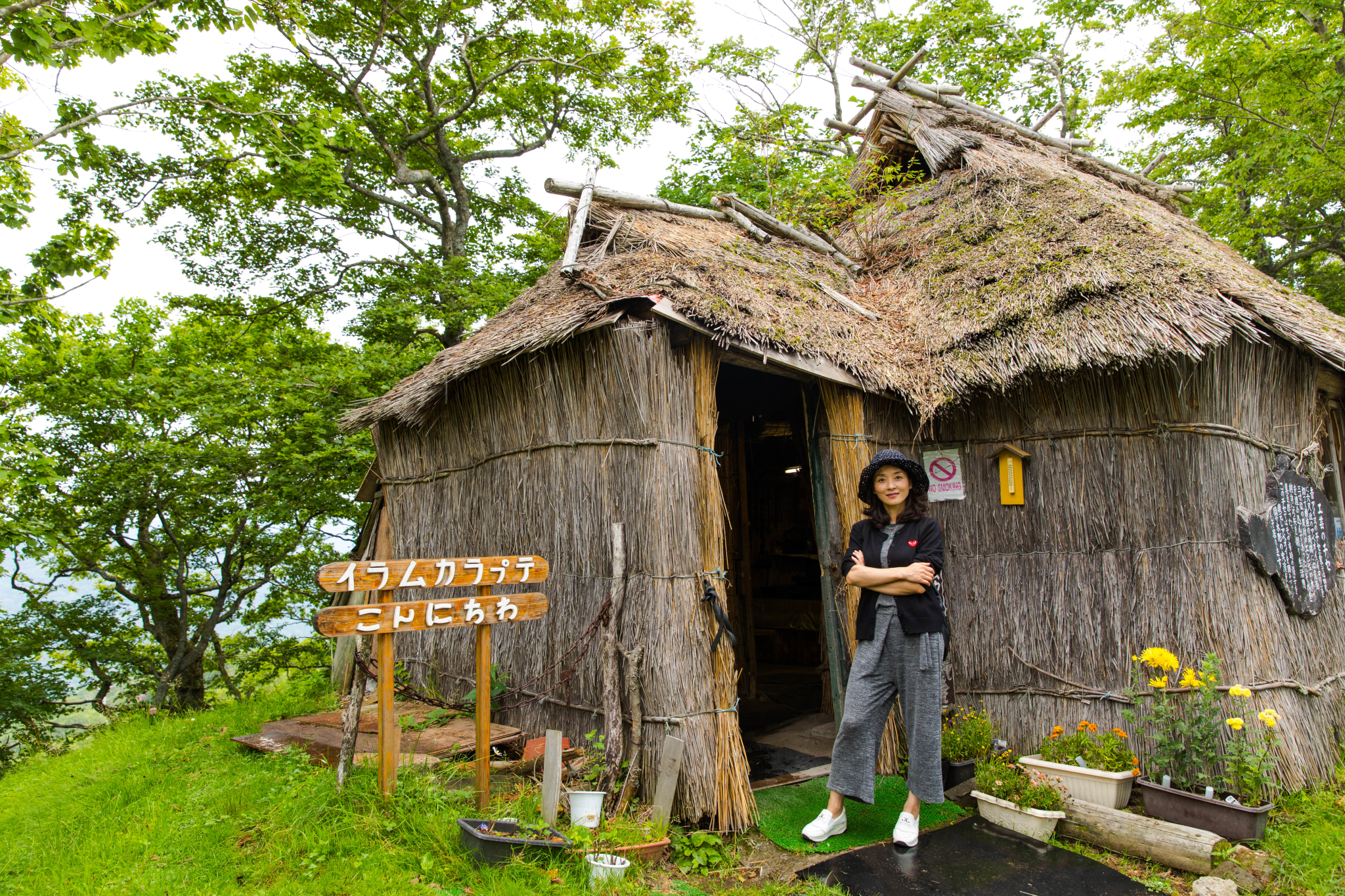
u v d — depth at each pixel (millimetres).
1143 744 3719
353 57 12750
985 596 4383
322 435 9719
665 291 3621
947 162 6566
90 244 6477
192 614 12281
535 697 4102
